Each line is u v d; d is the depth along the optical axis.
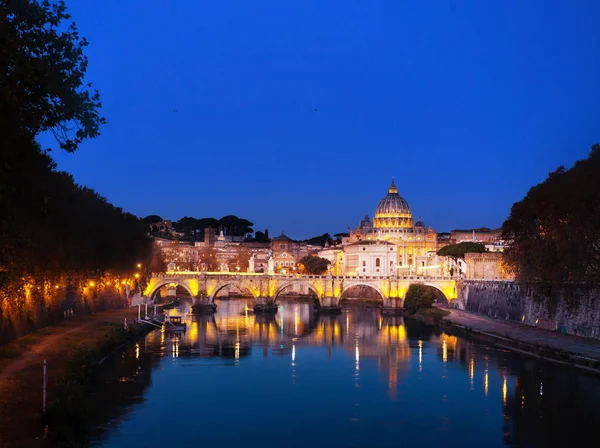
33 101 54.53
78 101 58.62
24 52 51.41
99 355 118.62
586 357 119.50
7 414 71.56
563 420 87.62
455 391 103.25
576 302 147.88
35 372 90.62
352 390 104.31
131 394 99.06
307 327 196.62
